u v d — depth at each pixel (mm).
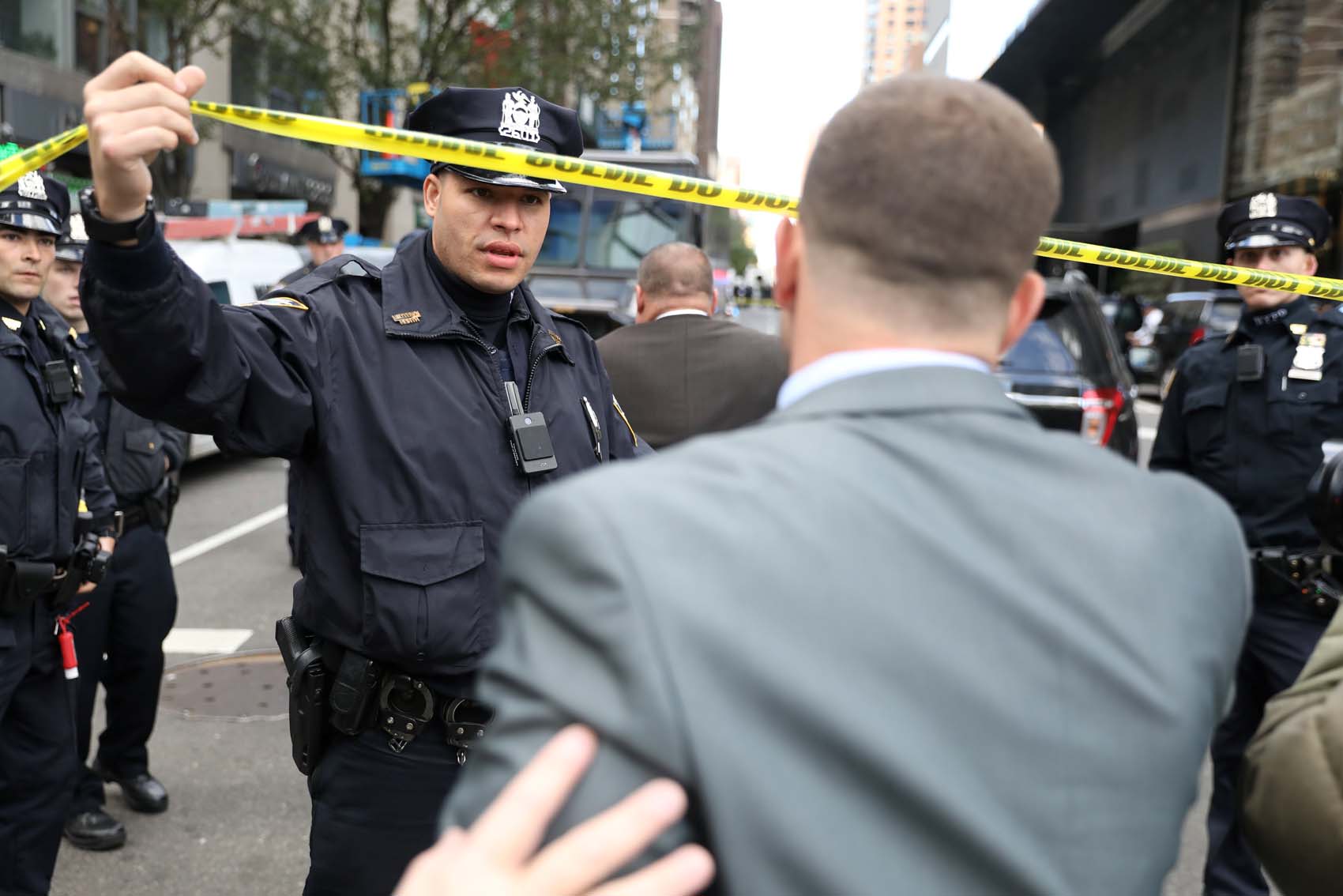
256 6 16328
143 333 1465
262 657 4902
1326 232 3145
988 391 863
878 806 705
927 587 756
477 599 1777
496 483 1829
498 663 741
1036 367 5504
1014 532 793
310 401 1740
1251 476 3072
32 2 14930
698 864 678
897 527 771
